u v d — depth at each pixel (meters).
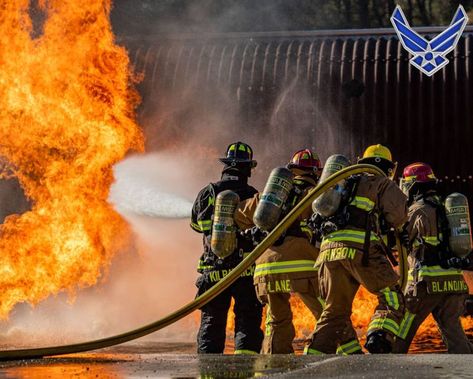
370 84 28.70
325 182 12.71
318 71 29.06
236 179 14.84
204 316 14.55
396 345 14.88
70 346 11.47
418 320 14.95
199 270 14.84
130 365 10.13
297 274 13.67
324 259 13.02
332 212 12.92
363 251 12.77
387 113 28.56
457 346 14.88
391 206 12.93
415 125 28.41
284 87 29.12
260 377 9.02
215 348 14.41
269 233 13.36
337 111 28.88
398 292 13.01
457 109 28.20
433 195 15.16
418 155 28.39
